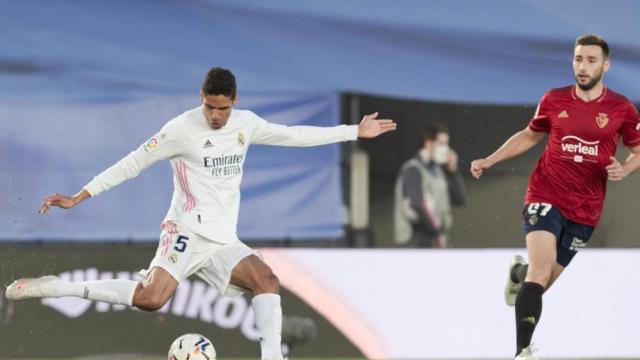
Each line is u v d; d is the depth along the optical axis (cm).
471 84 3800
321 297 3431
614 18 3800
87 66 3634
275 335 2139
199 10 3703
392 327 3441
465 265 3491
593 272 3491
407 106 3791
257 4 3725
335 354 3406
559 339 3459
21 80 3600
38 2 3641
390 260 3469
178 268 2181
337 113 3747
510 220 3788
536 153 3797
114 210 3584
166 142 2161
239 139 2186
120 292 2184
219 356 3381
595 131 2273
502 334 3472
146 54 3669
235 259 2175
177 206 2216
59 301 3369
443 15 3797
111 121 3619
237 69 3712
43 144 3581
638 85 3784
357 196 3716
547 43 3803
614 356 3466
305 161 3684
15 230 3534
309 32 3750
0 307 3347
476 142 3797
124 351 3366
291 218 3669
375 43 3778
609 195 3781
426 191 3762
